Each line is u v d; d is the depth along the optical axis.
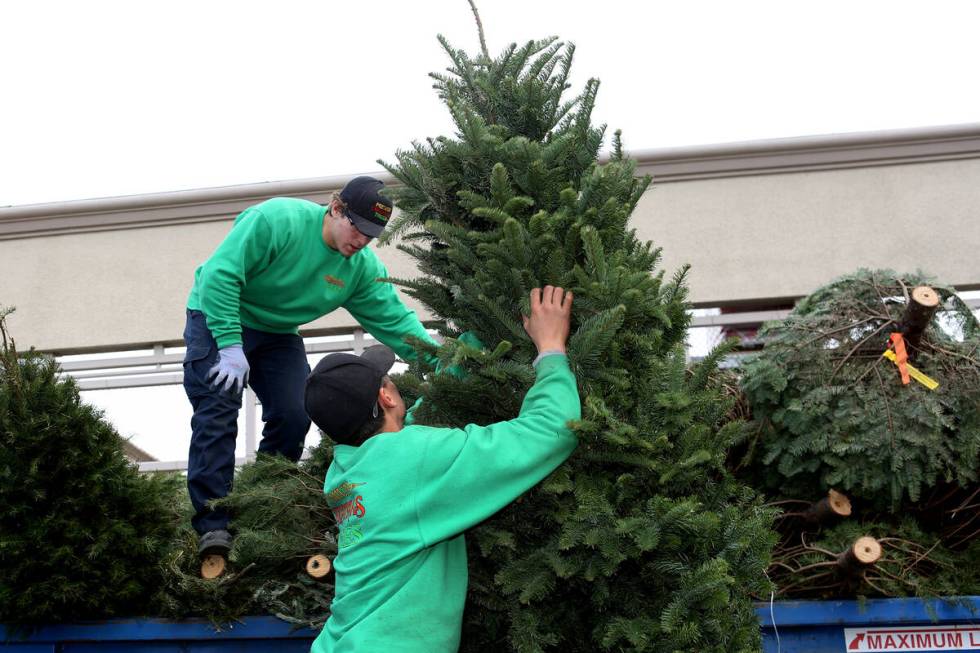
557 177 2.74
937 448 3.40
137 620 3.10
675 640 2.29
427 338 4.04
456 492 2.31
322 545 3.21
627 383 2.50
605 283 2.47
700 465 2.59
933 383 3.45
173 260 8.39
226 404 3.48
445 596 2.33
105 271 8.44
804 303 4.00
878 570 3.25
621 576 2.56
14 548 3.03
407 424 2.88
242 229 3.58
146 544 3.17
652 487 2.55
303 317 3.89
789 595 3.32
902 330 3.54
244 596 3.15
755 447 3.84
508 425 2.37
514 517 2.60
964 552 3.39
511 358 2.70
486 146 2.74
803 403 3.57
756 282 7.79
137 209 8.46
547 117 2.91
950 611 3.03
